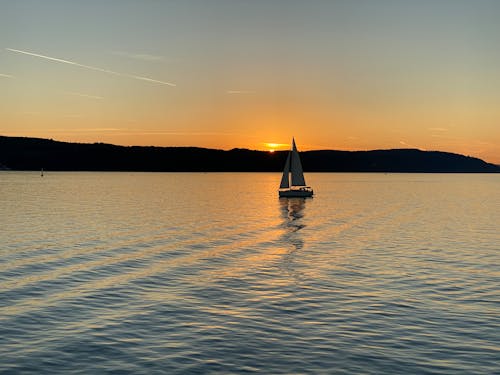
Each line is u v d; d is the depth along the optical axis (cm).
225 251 4866
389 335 2359
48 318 2594
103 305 2842
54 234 5831
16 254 4484
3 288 3212
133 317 2620
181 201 12238
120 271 3806
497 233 6400
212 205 11081
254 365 2014
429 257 4541
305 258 4494
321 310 2762
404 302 2931
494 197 15250
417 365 2016
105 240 5422
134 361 2047
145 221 7406
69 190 16700
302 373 1939
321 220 8088
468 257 4534
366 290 3225
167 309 2772
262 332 2400
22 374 1917
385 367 1995
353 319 2603
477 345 2231
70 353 2127
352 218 8450
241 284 3397
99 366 1997
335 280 3534
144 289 3231
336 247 5191
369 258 4497
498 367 1997
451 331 2416
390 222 7812
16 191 15788
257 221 7800
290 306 2842
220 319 2595
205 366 2000
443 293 3145
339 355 2117
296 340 2292
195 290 3216
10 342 2245
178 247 5056
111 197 13300
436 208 10788
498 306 2847
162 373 1934
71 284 3350
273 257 4541
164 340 2288
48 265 4003
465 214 9300
